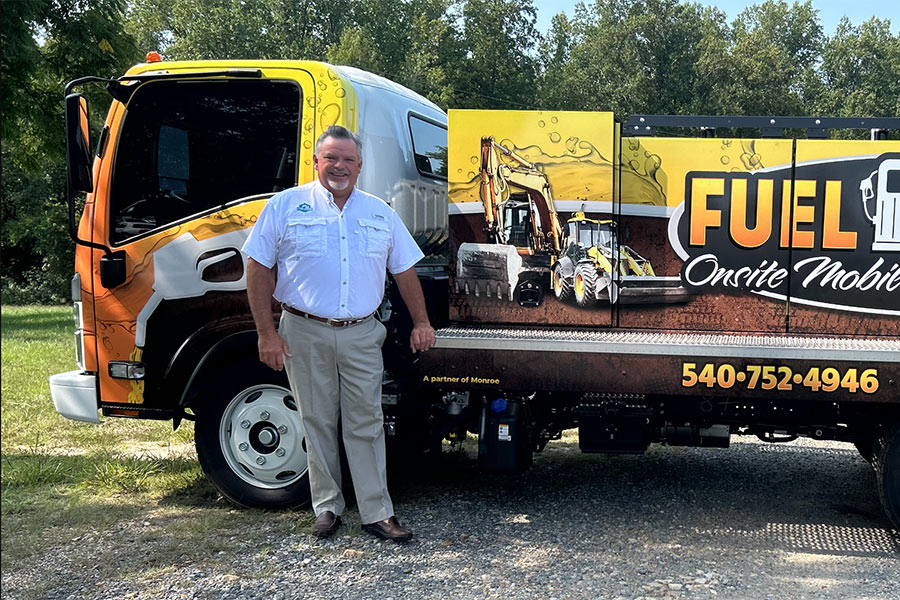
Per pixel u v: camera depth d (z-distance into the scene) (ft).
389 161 14.57
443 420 14.42
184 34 134.92
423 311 12.85
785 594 10.87
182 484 15.94
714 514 14.43
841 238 12.45
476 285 13.41
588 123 12.84
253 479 14.29
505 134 13.08
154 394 14.26
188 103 13.88
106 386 14.47
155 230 14.02
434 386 13.15
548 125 12.95
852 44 183.21
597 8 173.47
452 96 130.41
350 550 12.33
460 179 13.29
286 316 12.53
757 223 12.65
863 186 12.35
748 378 12.25
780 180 12.53
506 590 10.92
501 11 138.10
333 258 12.17
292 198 12.30
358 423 12.64
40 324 62.54
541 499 15.23
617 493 15.67
